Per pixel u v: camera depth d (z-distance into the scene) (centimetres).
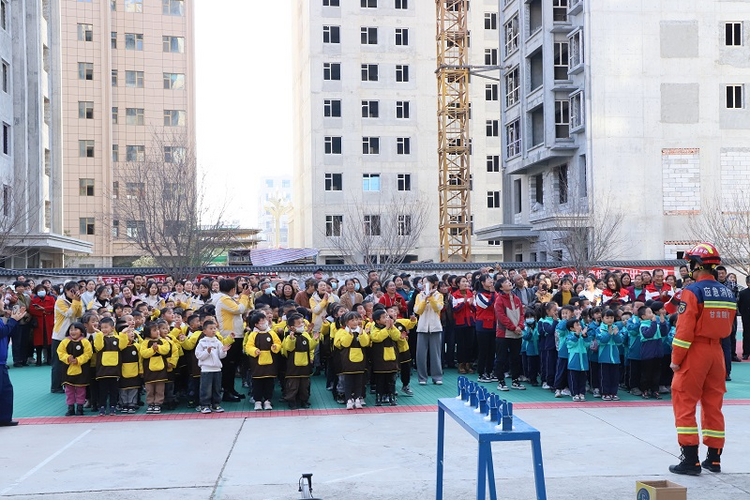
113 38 6581
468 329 1595
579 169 3728
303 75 6331
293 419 1162
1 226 2956
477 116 6362
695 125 3631
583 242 3269
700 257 830
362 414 1198
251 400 1316
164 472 850
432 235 6053
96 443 1005
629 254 3547
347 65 6019
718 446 821
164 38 6681
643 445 956
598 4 3606
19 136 3653
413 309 1552
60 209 4391
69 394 1212
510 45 4466
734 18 3662
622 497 734
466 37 5872
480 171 6331
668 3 3634
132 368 1218
